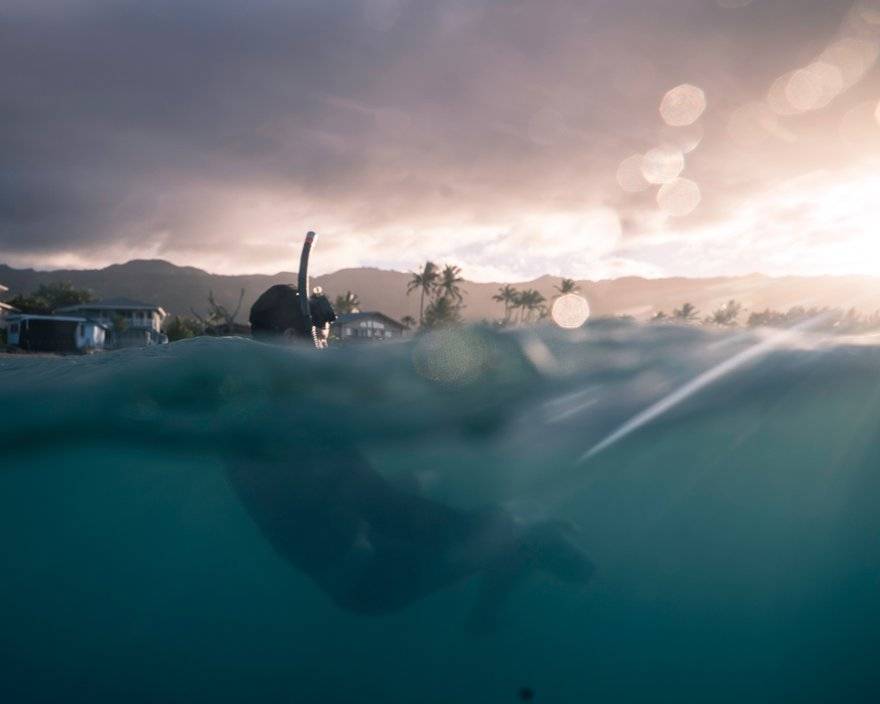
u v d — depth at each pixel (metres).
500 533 2.42
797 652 2.62
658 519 3.37
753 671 2.51
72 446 2.82
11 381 2.65
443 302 59.97
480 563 2.40
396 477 2.91
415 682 2.50
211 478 3.06
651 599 2.91
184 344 2.83
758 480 3.31
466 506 2.77
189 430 2.59
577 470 3.24
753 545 3.33
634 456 3.22
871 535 3.19
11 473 2.89
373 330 58.59
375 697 2.39
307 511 2.43
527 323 3.03
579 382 2.84
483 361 2.78
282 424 2.49
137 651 2.62
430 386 2.72
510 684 2.50
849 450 3.19
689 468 3.29
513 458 3.10
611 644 2.75
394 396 2.65
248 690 2.35
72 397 2.59
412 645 2.64
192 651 2.63
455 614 2.61
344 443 2.55
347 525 2.41
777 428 3.14
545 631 2.69
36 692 2.33
